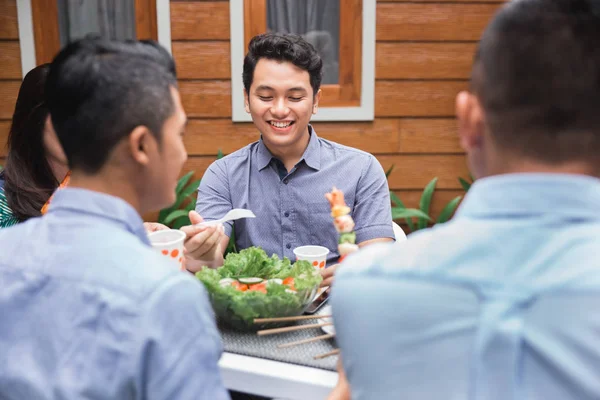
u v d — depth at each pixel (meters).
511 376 0.48
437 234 0.58
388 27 3.03
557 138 0.51
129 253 0.68
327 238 1.82
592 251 0.49
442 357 0.52
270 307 1.14
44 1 3.00
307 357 1.08
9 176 1.45
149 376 0.64
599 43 0.49
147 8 3.04
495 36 0.53
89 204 0.73
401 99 3.11
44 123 1.38
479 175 0.62
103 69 0.69
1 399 0.68
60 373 0.64
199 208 1.85
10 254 0.72
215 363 0.68
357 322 0.58
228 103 3.06
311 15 3.04
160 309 0.64
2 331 0.68
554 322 0.48
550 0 0.52
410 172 3.21
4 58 2.97
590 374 0.46
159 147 0.73
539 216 0.53
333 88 3.09
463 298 0.52
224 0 2.95
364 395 0.58
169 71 0.76
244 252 1.36
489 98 0.53
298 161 1.81
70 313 0.65
